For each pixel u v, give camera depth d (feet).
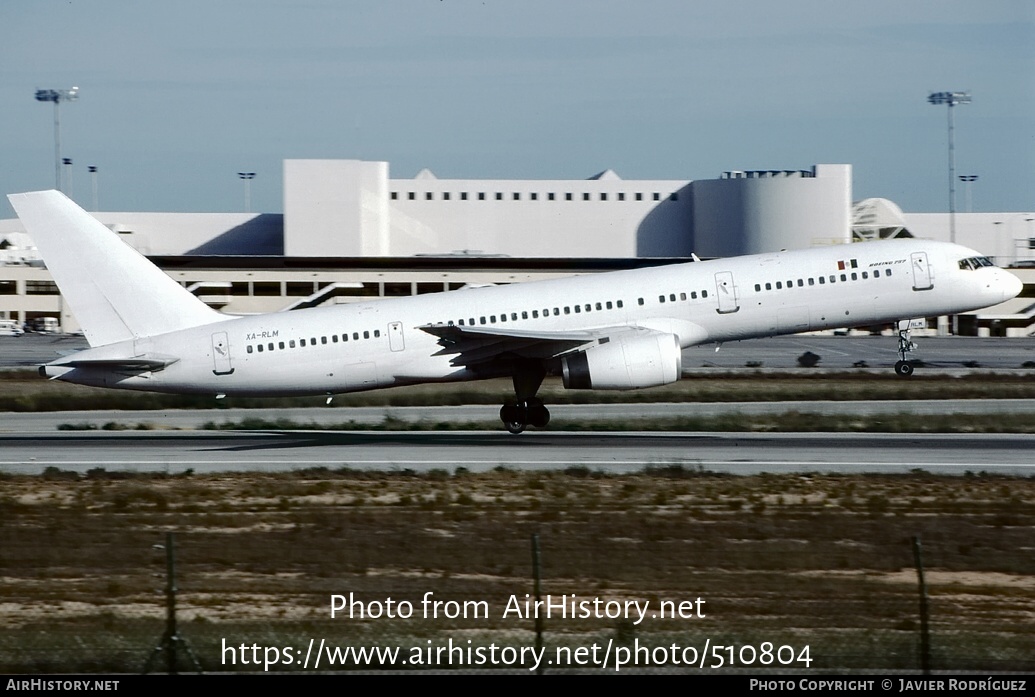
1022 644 220.43
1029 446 522.88
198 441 569.64
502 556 285.64
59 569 281.95
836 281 540.93
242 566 281.13
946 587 261.03
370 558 285.84
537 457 491.72
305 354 528.63
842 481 418.10
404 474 441.68
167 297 532.73
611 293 534.37
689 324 533.14
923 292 545.85
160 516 356.38
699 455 495.82
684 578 266.57
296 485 418.51
